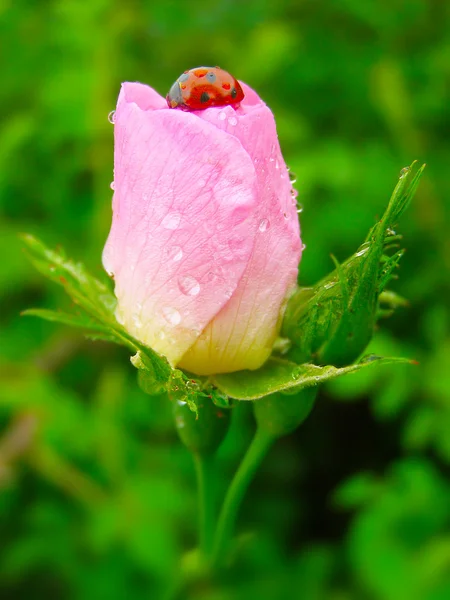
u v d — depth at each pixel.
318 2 0.24
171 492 0.20
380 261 0.11
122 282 0.12
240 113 0.11
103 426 0.20
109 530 0.19
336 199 0.22
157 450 0.21
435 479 0.21
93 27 0.23
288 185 0.12
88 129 0.22
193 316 0.11
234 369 0.12
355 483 0.21
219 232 0.11
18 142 0.21
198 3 0.25
